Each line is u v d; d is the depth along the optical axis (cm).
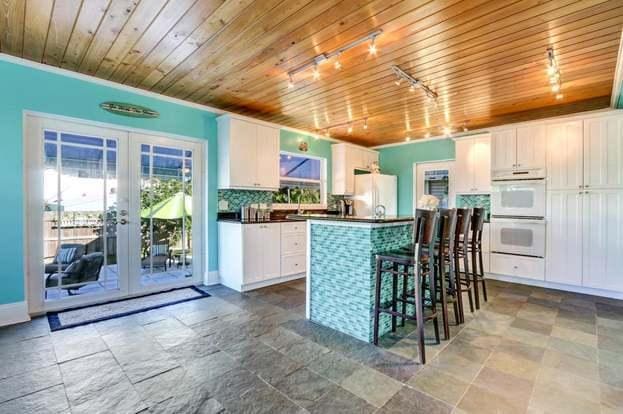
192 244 414
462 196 541
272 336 258
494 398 175
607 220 368
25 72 283
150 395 177
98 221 338
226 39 240
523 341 248
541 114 437
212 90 351
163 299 353
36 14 209
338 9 202
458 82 323
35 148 298
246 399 174
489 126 504
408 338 254
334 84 331
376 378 195
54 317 293
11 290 279
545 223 407
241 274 387
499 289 400
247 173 421
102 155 339
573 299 358
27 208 295
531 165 418
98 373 199
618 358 220
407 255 244
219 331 267
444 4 196
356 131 545
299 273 458
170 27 224
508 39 238
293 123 495
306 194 566
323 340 251
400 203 630
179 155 399
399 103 393
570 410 165
